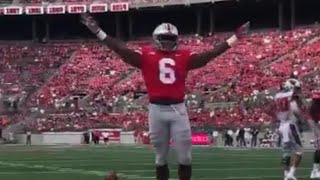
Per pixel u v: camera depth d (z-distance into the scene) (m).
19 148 41.62
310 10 63.00
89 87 61.31
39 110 58.72
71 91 61.12
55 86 62.84
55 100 59.97
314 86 45.72
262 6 65.25
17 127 56.22
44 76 65.31
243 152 32.25
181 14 69.56
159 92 8.56
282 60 54.84
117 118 54.56
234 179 15.85
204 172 18.39
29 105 59.94
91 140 52.75
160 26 8.74
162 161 8.86
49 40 72.38
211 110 49.78
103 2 68.69
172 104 8.59
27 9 69.88
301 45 56.53
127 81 60.66
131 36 69.69
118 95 58.53
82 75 64.00
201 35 66.38
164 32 8.63
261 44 59.66
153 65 8.59
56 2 70.38
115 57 66.31
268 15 65.31
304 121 15.01
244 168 20.12
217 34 66.00
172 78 8.56
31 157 28.83
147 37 70.12
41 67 67.06
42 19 72.75
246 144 43.16
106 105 57.56
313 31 58.75
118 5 67.75
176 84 8.59
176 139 8.62
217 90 53.16
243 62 56.78
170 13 69.81
